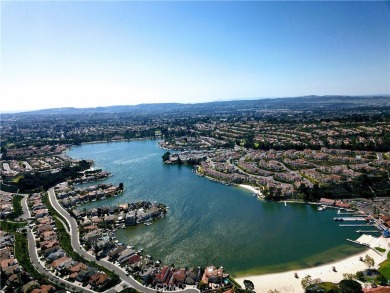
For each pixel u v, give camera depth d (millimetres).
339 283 150250
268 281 165375
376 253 188375
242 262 185500
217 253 196375
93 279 158750
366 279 158625
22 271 168750
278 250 198125
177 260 188625
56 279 164000
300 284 161500
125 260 182375
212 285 160250
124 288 156500
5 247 197625
